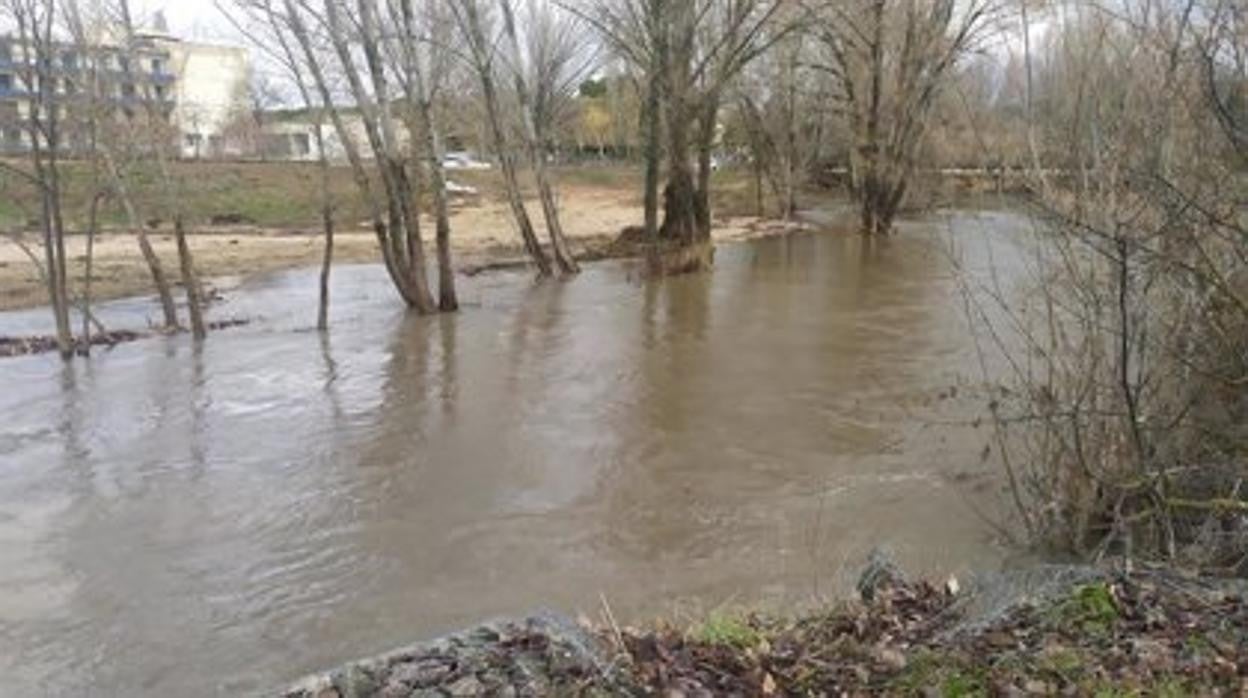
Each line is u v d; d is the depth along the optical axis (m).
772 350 18.17
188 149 72.19
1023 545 9.18
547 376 16.77
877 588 6.20
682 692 4.52
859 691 4.59
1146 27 7.68
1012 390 11.53
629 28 30.14
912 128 38.28
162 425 14.62
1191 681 4.45
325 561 9.67
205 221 47.12
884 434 12.84
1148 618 4.99
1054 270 8.87
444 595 8.88
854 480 11.20
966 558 8.98
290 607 8.74
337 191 51.44
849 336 19.22
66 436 14.23
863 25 38.41
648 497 10.99
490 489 11.45
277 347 20.30
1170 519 7.82
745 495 10.92
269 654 7.97
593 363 17.62
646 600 8.52
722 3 30.34
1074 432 8.56
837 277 27.77
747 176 58.31
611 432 13.41
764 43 33.53
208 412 15.25
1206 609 5.09
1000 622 5.07
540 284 28.69
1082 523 8.70
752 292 25.44
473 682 4.52
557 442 13.05
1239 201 7.09
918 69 37.62
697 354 18.03
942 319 20.61
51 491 11.91
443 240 24.09
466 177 60.84
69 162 32.62
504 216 49.25
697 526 10.13
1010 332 18.61
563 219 48.88
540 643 4.79
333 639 8.18
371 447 13.16
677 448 12.62
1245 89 7.02
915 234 39.56
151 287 30.03
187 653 8.02
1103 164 7.89
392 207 23.81
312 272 33.41
